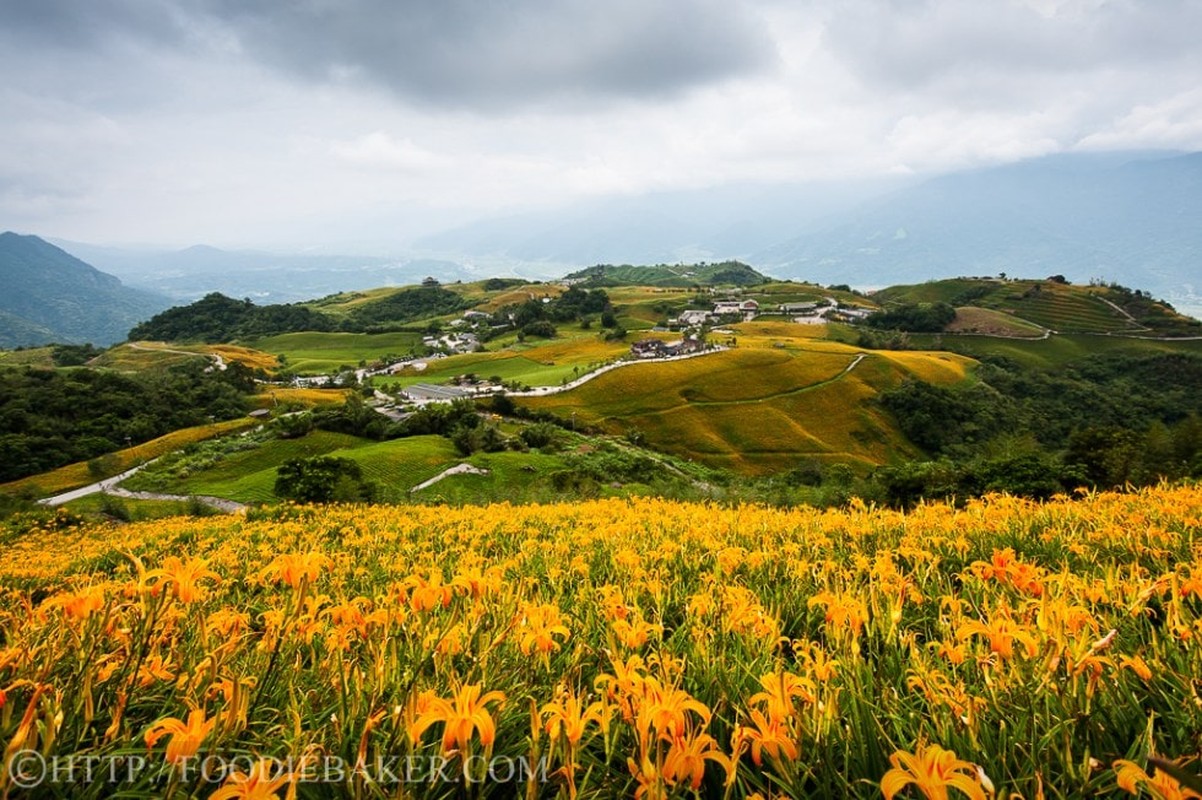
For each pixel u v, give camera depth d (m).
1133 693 2.54
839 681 2.62
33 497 74.06
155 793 1.94
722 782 2.26
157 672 2.57
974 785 1.34
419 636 2.93
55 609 3.01
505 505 18.41
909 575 4.69
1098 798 1.97
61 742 2.14
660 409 104.31
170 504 53.72
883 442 100.81
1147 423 114.19
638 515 11.24
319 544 10.24
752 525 8.27
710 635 3.29
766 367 119.69
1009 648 2.33
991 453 64.81
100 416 105.12
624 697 1.97
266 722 2.47
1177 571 4.33
